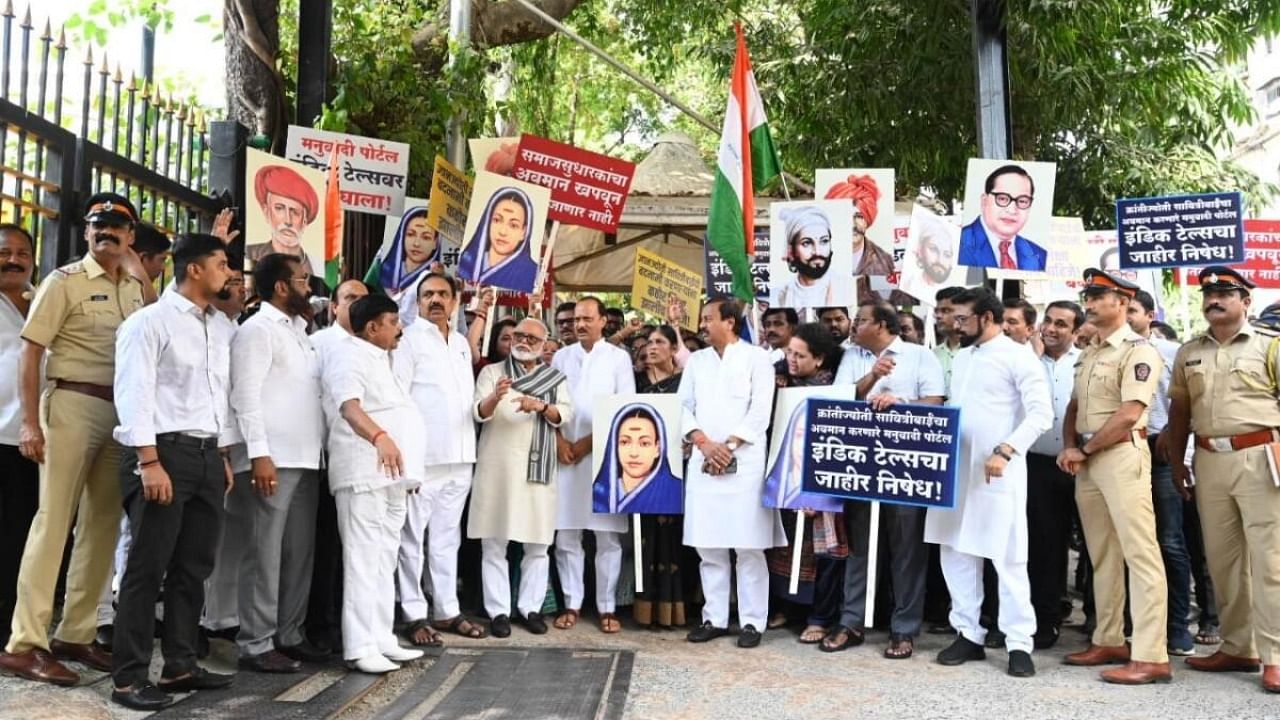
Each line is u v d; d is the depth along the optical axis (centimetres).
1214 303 613
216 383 505
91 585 522
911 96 1386
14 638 488
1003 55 908
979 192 756
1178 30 1374
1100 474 620
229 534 586
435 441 669
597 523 715
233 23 891
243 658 559
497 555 699
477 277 720
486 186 723
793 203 775
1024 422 610
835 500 660
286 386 560
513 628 711
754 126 806
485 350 732
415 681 564
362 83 964
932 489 633
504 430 696
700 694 558
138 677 475
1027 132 1370
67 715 447
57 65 588
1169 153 1477
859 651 670
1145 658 597
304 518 574
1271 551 582
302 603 579
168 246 583
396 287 809
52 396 502
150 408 473
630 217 1127
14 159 562
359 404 569
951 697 560
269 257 562
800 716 521
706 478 687
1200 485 624
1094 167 1392
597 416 707
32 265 544
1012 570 618
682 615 730
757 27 1557
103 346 511
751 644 678
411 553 655
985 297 647
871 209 817
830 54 1424
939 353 749
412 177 1066
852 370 708
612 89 2134
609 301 2369
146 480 468
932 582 745
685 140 1202
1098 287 626
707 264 923
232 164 738
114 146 638
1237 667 623
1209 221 770
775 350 809
